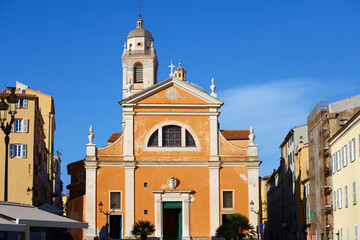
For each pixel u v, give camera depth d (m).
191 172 59.22
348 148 45.25
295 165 73.12
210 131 60.00
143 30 86.75
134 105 59.75
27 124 61.31
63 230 57.09
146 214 58.12
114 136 69.50
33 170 60.97
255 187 59.00
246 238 57.16
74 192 77.12
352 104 55.06
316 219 56.97
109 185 58.41
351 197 44.47
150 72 84.62
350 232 44.88
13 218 27.69
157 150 59.25
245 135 70.94
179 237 58.12
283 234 85.38
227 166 59.56
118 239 57.19
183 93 60.41
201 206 58.66
